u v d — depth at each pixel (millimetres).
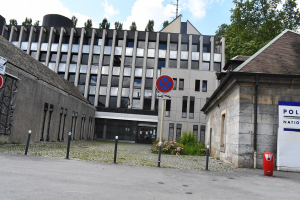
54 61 38844
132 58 38406
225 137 12422
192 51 38406
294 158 9367
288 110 9664
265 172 7930
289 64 10461
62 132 21422
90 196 4105
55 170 6293
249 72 9781
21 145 13492
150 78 37875
